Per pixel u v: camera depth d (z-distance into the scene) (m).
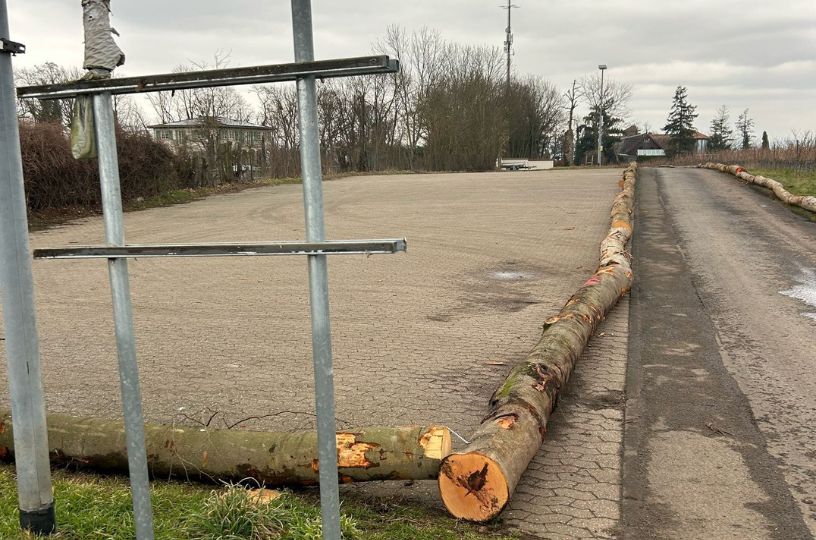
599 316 6.99
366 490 3.77
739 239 13.02
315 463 3.50
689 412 5.01
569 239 13.68
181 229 16.08
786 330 7.16
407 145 52.81
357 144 49.09
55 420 3.90
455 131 51.22
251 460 3.56
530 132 69.38
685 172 28.89
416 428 3.59
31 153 17.69
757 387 5.51
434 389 5.53
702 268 10.48
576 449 4.39
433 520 3.41
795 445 4.44
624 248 10.93
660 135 80.00
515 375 4.57
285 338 7.12
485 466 3.31
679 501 3.72
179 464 3.65
